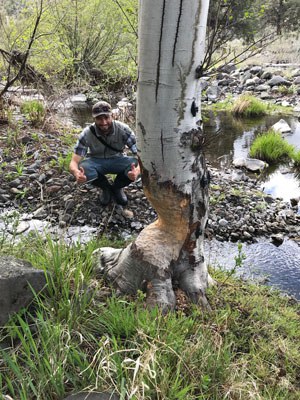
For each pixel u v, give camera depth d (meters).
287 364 2.37
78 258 2.67
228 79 13.18
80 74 10.16
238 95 11.91
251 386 2.05
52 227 4.37
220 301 2.83
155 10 2.10
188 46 2.18
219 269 3.53
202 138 2.47
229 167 6.64
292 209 5.14
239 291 3.10
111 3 10.18
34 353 1.90
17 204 4.85
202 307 2.69
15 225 3.39
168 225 2.69
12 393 1.73
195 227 2.67
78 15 10.27
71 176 5.26
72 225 4.45
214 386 2.00
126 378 1.89
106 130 4.20
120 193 4.68
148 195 2.60
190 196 2.56
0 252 2.98
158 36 2.15
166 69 2.22
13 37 7.64
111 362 1.93
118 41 10.96
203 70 2.28
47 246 3.00
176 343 2.08
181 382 1.99
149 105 2.31
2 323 2.09
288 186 5.96
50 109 8.05
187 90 2.29
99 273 2.89
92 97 10.27
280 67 14.70
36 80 8.05
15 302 2.13
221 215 4.76
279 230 4.60
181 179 2.49
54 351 1.91
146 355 1.93
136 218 4.61
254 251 4.21
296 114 10.09
